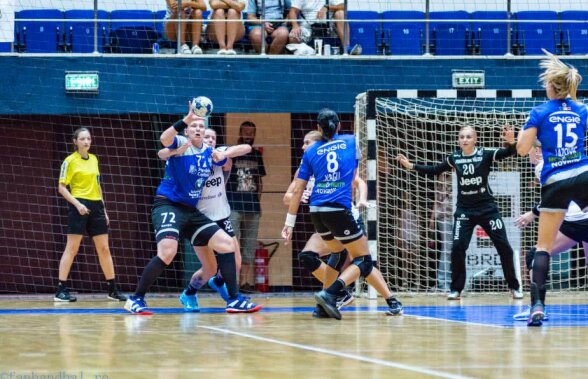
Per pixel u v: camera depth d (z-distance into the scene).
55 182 20.77
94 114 20.31
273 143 21.55
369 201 17.03
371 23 21.09
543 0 22.56
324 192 11.90
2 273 20.62
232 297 13.54
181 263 20.73
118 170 21.00
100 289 21.11
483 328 10.23
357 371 6.14
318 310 12.17
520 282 18.42
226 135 21.22
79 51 20.69
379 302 16.34
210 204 14.36
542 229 10.57
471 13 21.55
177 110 19.23
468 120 20.11
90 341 8.58
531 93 17.25
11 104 19.08
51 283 20.92
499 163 19.94
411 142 20.48
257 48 20.14
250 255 20.30
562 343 8.33
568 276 19.78
